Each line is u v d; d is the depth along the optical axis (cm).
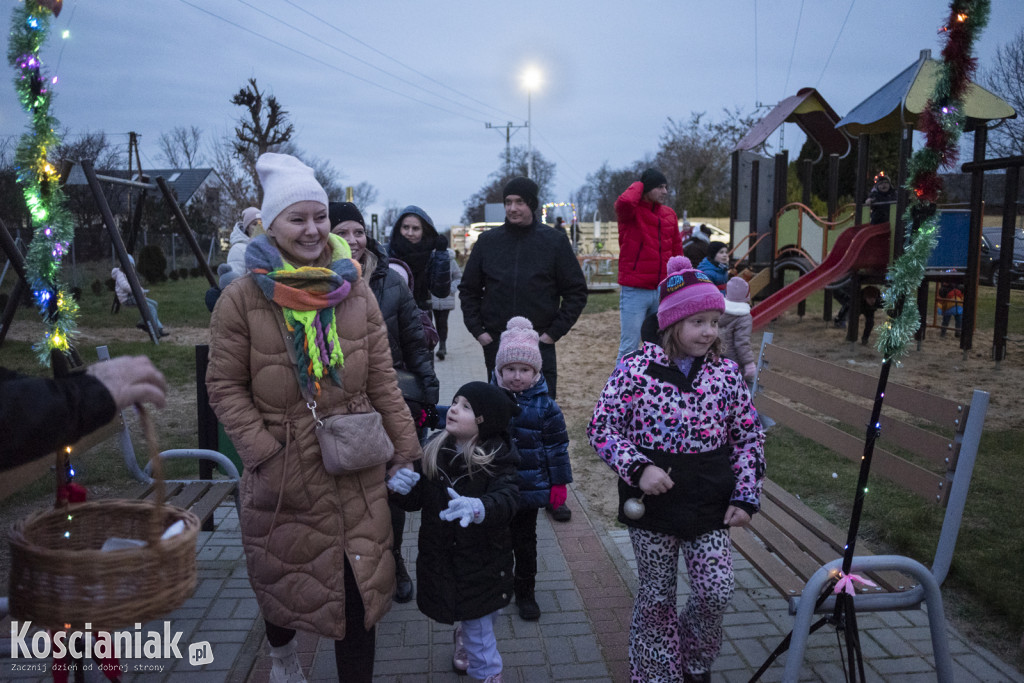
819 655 321
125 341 1214
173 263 3062
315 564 234
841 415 361
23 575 170
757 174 1537
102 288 2128
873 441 247
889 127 1337
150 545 172
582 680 303
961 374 902
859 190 1195
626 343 746
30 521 185
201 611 358
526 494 346
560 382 920
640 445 269
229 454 470
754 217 1552
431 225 521
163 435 667
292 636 266
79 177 2122
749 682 280
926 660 317
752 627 346
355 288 247
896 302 253
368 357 249
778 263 1444
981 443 620
